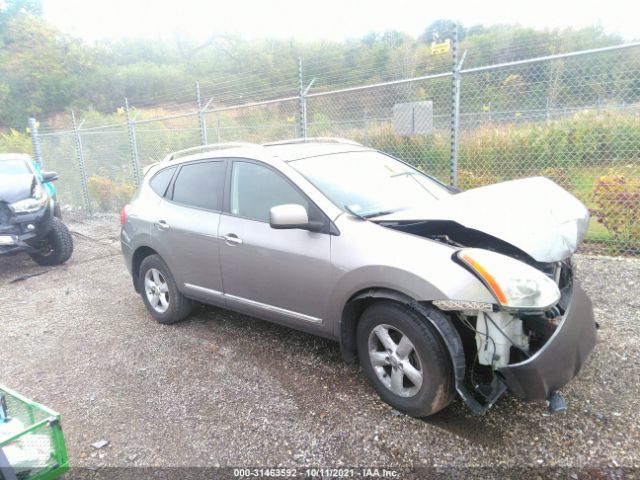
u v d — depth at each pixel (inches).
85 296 239.5
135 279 203.9
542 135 301.6
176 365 158.6
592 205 244.4
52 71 1316.4
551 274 117.0
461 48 671.1
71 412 135.9
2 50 1397.6
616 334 156.3
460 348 110.1
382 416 123.3
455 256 110.7
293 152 159.3
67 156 569.6
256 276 150.3
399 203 146.7
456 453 108.7
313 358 156.6
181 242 173.2
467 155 325.7
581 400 123.7
